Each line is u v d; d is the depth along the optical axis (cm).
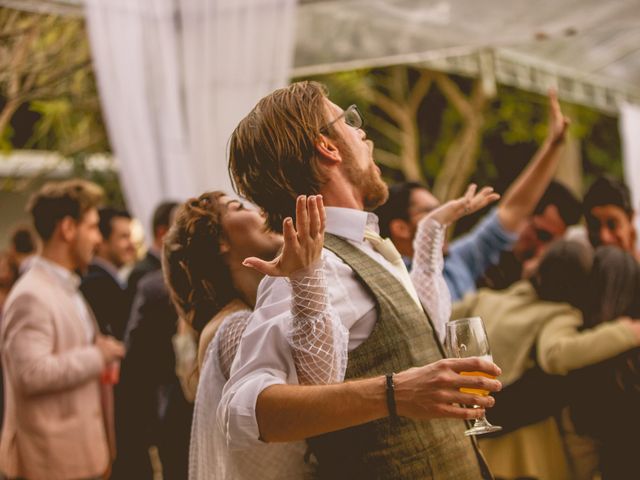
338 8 502
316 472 199
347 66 536
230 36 463
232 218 232
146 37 466
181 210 239
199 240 232
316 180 204
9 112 632
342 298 191
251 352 182
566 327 344
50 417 376
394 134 1167
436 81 1106
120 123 462
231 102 462
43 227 397
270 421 170
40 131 837
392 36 534
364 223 204
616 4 534
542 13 533
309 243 173
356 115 208
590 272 354
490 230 397
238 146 207
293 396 169
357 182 209
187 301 238
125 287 499
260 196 207
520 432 347
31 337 373
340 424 167
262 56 462
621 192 402
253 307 234
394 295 199
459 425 202
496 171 1200
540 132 1102
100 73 461
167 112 466
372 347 192
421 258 250
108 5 461
